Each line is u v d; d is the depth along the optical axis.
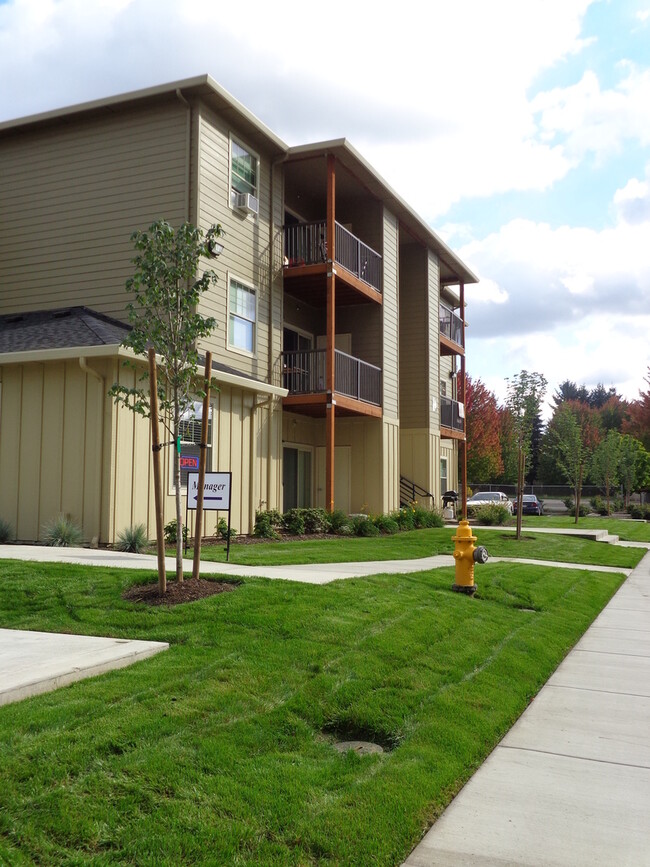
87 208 17.20
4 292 18.02
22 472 13.24
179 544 7.88
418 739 4.85
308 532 17.23
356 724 5.01
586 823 3.96
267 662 5.66
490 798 4.26
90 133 17.28
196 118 16.14
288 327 20.91
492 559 15.11
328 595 7.71
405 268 25.97
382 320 21.91
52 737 4.10
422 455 25.22
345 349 22.27
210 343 16.19
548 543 19.38
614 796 4.32
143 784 3.75
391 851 3.53
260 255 18.25
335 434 22.11
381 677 5.71
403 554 14.21
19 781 3.65
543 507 46.34
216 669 5.43
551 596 10.64
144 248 7.98
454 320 29.25
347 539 16.64
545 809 4.13
